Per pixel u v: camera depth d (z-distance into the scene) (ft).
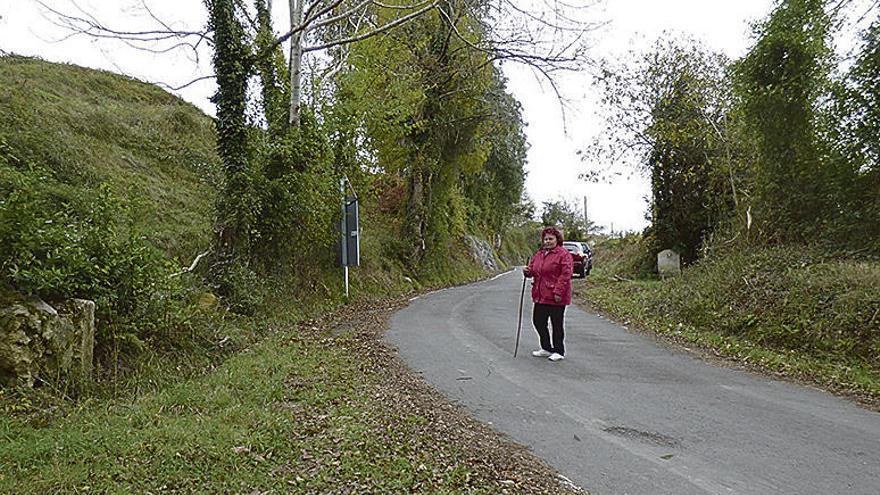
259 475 13.53
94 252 22.18
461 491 13.25
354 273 57.77
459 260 101.45
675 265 68.80
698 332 35.35
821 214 41.27
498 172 134.51
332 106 48.93
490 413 19.77
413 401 20.52
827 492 13.91
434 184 80.64
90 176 39.86
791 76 42.63
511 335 34.55
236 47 36.65
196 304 29.71
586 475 14.79
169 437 15.17
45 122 44.14
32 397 16.85
